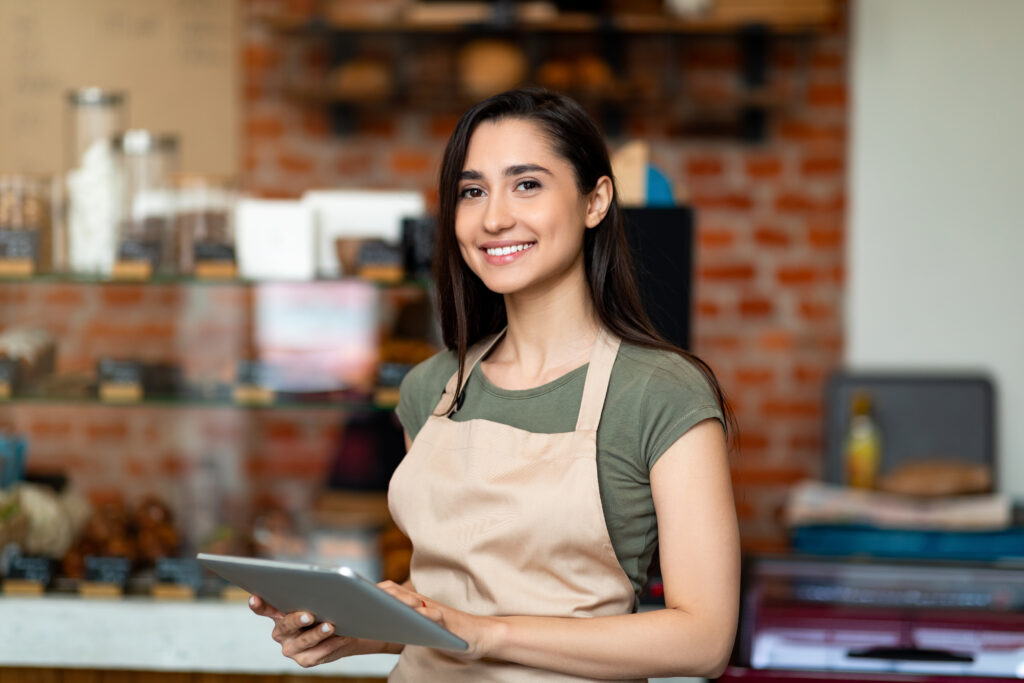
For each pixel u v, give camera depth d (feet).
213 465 8.66
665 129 11.99
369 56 11.82
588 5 11.34
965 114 11.10
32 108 12.30
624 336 4.65
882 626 6.63
